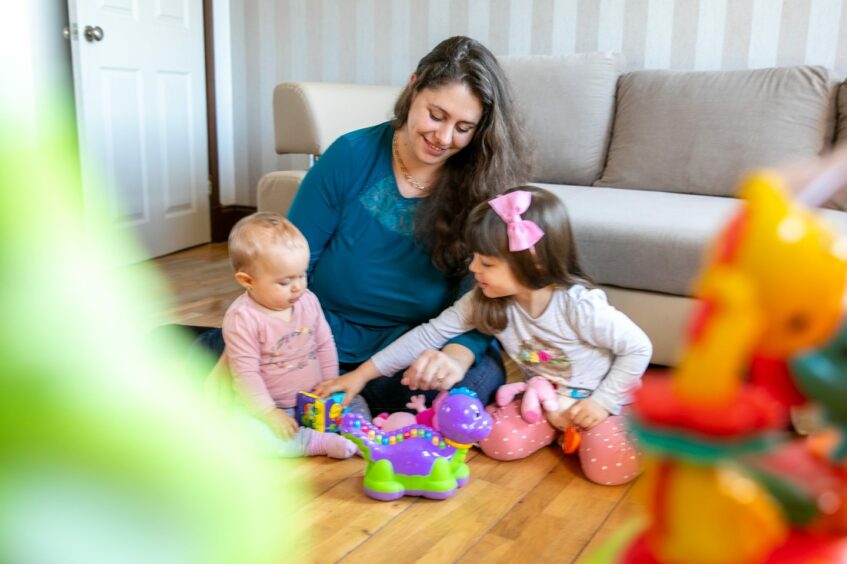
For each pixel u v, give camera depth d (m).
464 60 1.40
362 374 1.52
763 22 2.52
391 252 1.58
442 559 1.08
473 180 1.50
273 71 3.45
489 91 1.41
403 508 1.23
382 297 1.61
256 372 1.41
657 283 1.79
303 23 3.33
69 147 0.09
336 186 1.59
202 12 3.35
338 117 2.53
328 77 3.34
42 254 0.08
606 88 2.53
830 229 0.28
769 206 0.27
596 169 2.50
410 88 1.49
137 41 2.97
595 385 1.46
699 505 0.32
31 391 0.08
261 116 3.53
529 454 1.44
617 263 1.82
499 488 1.32
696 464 0.31
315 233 1.62
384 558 1.07
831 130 2.21
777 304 0.26
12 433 0.08
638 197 2.15
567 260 1.42
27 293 0.08
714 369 0.27
